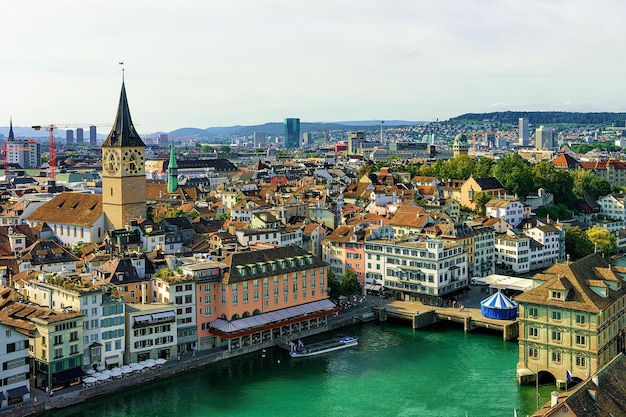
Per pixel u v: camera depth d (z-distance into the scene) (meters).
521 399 160.50
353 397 164.62
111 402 160.88
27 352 153.50
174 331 184.38
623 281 178.12
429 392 166.62
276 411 157.12
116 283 189.12
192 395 166.12
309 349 194.62
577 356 161.25
